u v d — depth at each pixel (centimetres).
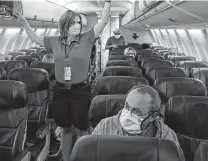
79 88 306
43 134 341
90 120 253
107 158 143
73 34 293
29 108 347
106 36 1683
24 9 529
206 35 911
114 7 1362
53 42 307
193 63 658
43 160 351
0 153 247
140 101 179
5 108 251
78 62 301
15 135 249
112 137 148
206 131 238
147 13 733
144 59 702
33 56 688
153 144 144
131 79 327
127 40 1800
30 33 317
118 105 249
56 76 311
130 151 143
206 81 486
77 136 332
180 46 1364
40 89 348
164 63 617
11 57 809
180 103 243
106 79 329
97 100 252
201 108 240
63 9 901
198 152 194
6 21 600
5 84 251
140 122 181
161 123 194
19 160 234
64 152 325
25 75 345
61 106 311
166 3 468
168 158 140
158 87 348
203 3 363
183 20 629
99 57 1370
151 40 1884
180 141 244
